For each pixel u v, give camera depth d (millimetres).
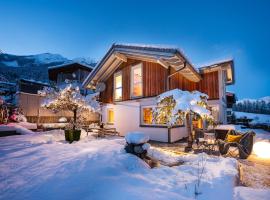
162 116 7234
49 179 3594
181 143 9438
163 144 9156
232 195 3148
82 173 3758
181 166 4863
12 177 3766
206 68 12719
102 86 14203
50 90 9242
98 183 3293
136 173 4086
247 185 4281
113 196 2881
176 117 6684
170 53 7879
